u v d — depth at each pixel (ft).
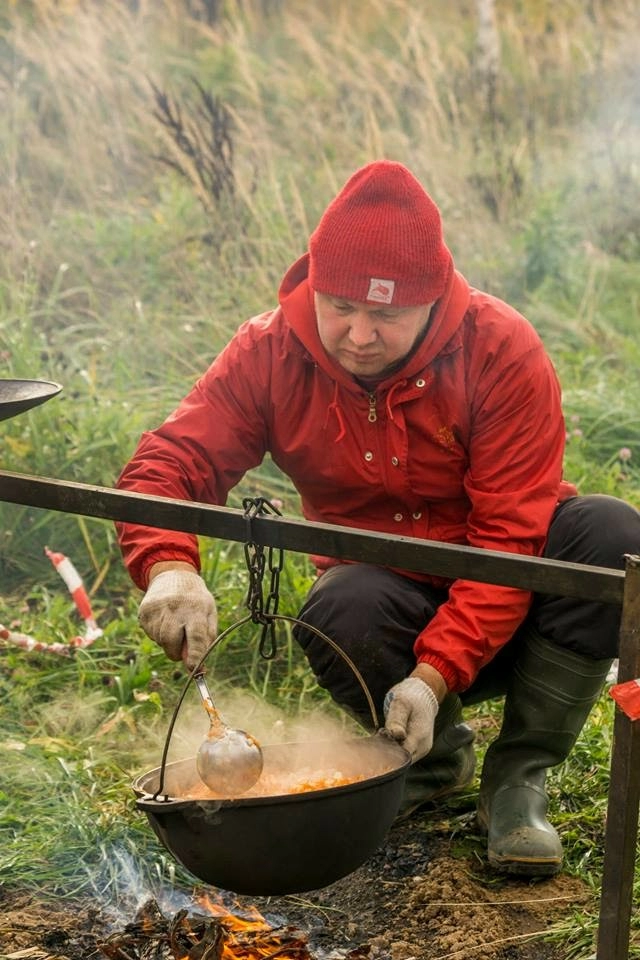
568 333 21.25
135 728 11.26
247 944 7.55
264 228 20.85
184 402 9.11
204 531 6.98
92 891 8.72
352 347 8.04
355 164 25.64
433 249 7.80
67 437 15.87
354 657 8.82
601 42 35.78
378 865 9.06
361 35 36.37
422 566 6.64
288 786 7.30
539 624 8.72
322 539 6.77
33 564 14.57
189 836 6.48
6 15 30.71
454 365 8.50
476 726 11.32
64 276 20.74
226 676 12.43
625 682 6.31
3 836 9.34
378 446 8.71
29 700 11.72
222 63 32.09
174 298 20.31
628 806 6.48
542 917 8.37
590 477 16.48
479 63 31.32
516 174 24.86
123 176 24.63
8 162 23.12
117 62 28.71
